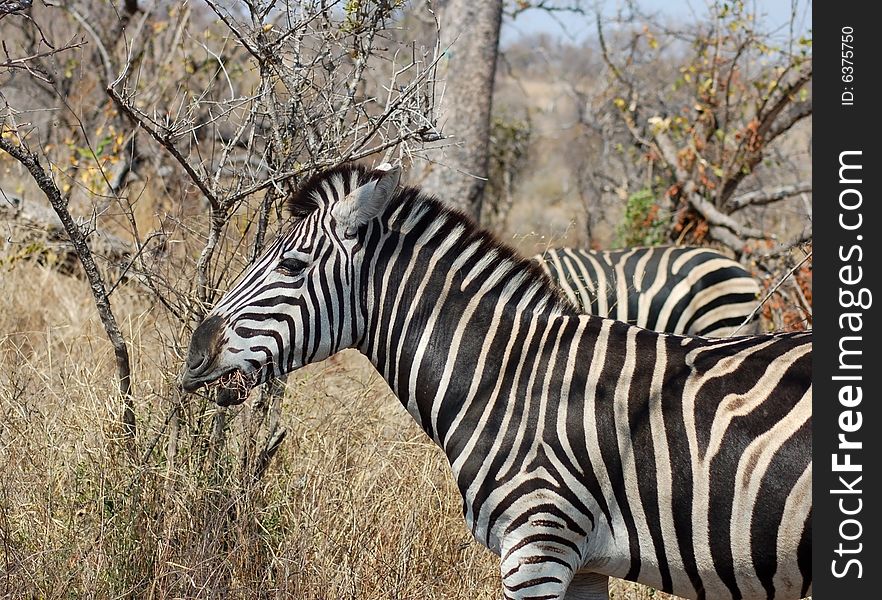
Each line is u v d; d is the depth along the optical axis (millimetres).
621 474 4258
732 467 4105
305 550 5379
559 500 4277
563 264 9039
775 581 4156
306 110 5820
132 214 6059
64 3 13516
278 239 4816
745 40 12555
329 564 5422
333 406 7070
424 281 4719
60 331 8297
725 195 12672
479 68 11406
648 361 4375
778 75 12602
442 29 11609
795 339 4430
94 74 13305
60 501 5645
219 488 5449
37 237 9133
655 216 12867
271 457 5840
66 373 6832
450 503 6090
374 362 4871
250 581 5316
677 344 4461
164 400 5855
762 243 11875
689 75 13398
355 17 5750
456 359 4613
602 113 16406
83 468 5664
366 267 4746
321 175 4781
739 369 4289
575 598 4840
